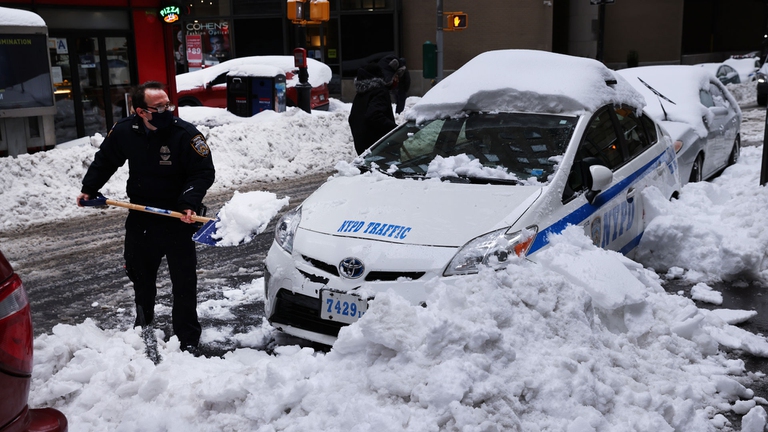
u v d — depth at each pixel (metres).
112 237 7.91
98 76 13.34
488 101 5.51
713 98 9.84
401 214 4.39
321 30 26.75
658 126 6.53
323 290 4.18
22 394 2.51
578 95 5.27
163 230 4.43
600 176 4.77
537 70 5.57
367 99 6.78
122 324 5.32
